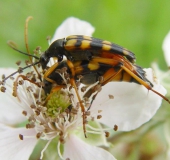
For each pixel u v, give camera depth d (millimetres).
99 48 98
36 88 106
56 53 101
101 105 105
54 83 102
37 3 142
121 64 98
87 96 104
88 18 142
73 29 116
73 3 142
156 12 141
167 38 121
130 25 141
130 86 104
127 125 103
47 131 106
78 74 100
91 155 104
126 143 121
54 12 141
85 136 99
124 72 99
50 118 106
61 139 105
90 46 99
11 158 105
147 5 141
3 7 142
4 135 108
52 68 101
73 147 106
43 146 109
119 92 105
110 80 99
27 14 142
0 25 141
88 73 100
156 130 125
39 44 140
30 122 105
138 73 99
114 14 141
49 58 102
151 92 102
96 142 107
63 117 105
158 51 140
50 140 106
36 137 105
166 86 117
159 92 101
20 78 108
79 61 100
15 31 141
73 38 100
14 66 137
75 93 105
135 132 119
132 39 141
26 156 105
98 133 105
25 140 107
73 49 99
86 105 104
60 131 106
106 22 142
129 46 141
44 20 141
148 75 102
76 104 105
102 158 103
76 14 142
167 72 118
